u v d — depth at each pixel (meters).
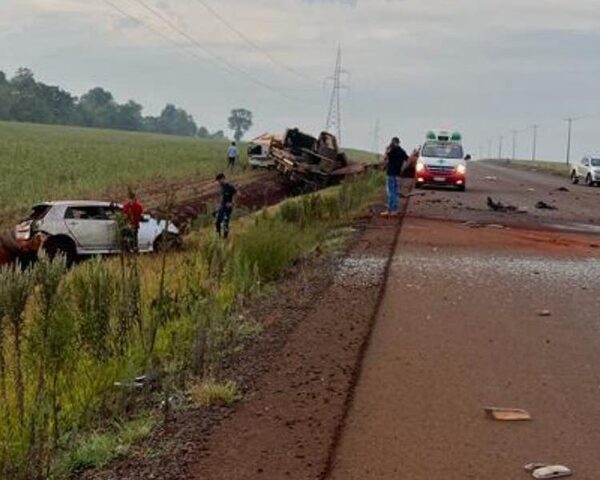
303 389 7.64
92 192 38.62
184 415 7.06
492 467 5.95
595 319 10.91
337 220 23.06
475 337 9.73
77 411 7.27
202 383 7.72
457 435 6.55
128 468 6.00
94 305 9.09
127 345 9.35
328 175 48.34
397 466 5.94
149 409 7.38
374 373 8.15
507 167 99.94
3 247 20.78
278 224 17.39
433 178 37.94
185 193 39.16
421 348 9.14
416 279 13.58
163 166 57.22
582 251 18.11
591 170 51.25
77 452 6.30
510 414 7.00
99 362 8.62
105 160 59.75
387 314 10.82
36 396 7.18
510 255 16.89
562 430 6.72
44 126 159.62
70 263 21.14
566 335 9.97
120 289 10.23
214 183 45.62
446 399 7.42
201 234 23.61
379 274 13.94
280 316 10.91
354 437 6.47
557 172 74.25
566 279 14.07
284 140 49.28
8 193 36.16
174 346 9.26
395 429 6.65
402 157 24.20
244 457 6.08
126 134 155.12
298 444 6.32
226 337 9.60
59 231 21.06
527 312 11.23
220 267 12.62
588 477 5.80
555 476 5.79
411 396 7.48
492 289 12.87
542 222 25.00
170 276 13.97
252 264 14.20
